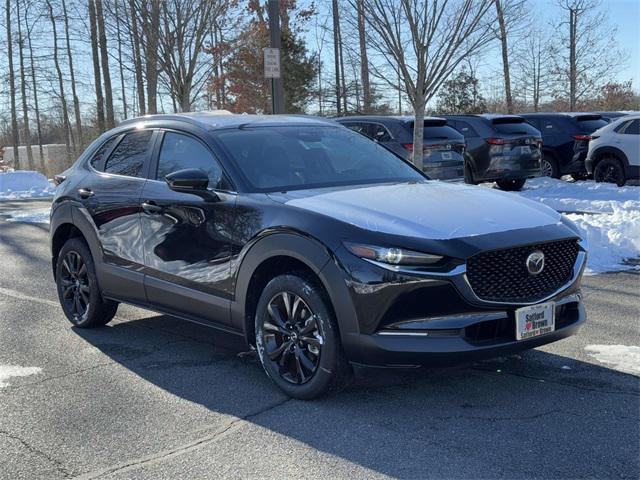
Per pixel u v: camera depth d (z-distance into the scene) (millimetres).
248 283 4523
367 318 3904
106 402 4391
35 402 4406
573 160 17500
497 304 3936
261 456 3598
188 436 3865
